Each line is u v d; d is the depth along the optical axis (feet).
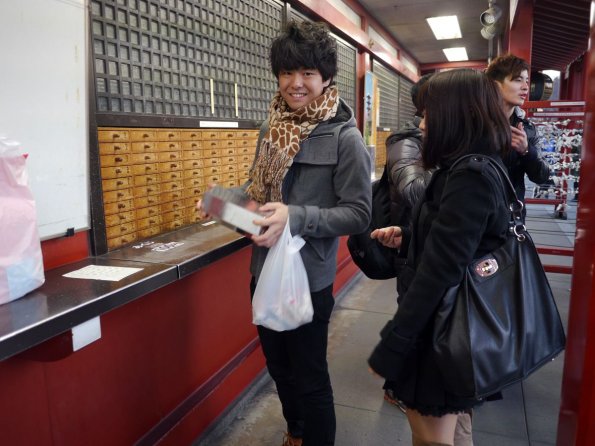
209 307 6.40
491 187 3.31
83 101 4.33
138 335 5.09
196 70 6.18
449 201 3.30
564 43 19.43
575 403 3.40
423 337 3.61
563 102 10.12
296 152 4.48
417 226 3.86
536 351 3.45
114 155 4.85
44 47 3.87
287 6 8.82
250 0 7.44
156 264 4.36
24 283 3.33
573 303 3.57
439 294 3.32
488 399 4.03
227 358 6.90
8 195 3.22
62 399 4.21
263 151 4.66
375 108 16.87
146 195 5.36
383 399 7.25
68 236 4.34
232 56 6.99
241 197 4.65
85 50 4.30
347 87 14.20
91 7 4.51
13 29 3.60
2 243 3.18
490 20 15.70
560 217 19.15
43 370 4.01
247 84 7.45
